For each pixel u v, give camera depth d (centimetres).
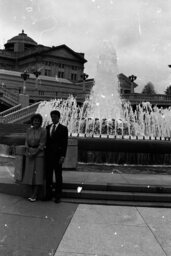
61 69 8894
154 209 616
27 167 654
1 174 864
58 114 670
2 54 8919
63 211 587
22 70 8944
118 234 474
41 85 6569
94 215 567
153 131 2245
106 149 1186
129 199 661
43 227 495
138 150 1187
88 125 1698
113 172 977
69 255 394
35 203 640
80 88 7075
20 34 9756
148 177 830
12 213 563
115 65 2550
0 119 3228
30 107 3569
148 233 482
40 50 8450
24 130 2611
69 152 974
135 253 407
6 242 429
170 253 409
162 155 1207
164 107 5109
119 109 2481
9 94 4575
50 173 664
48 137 657
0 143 1484
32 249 409
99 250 413
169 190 682
